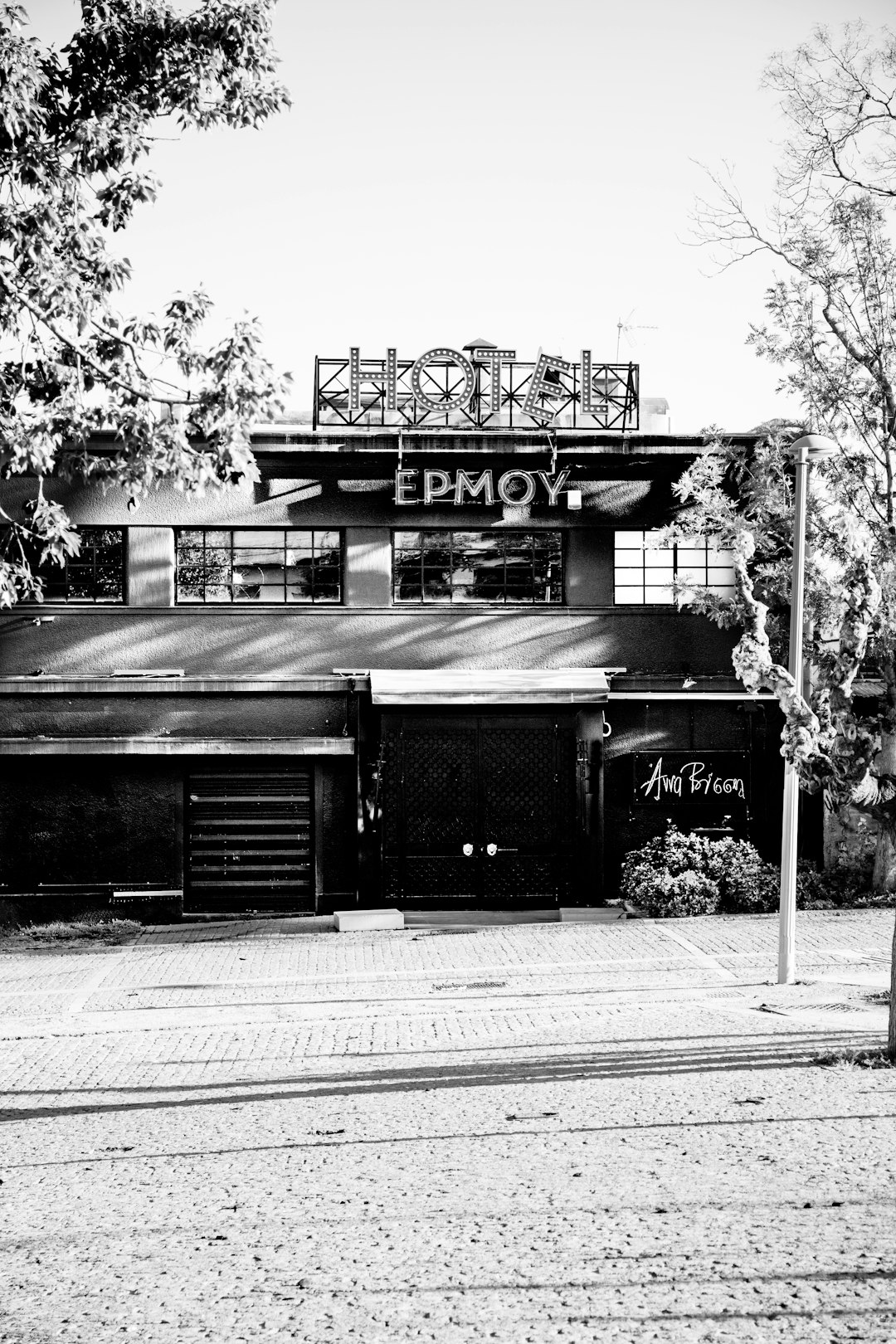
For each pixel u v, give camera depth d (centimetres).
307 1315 654
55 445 1720
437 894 2734
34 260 1634
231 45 1791
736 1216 768
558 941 2339
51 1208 912
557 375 2789
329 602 2770
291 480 2745
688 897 2539
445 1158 985
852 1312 595
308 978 2112
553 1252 725
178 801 2719
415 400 2727
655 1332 589
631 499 2783
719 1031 1547
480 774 2736
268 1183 941
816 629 2534
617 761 2756
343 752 2695
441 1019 1758
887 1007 1695
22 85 1630
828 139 2216
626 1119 1084
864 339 2527
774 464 2497
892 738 2459
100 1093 1373
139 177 1755
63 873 2702
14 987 2102
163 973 2194
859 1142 952
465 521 2769
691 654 2789
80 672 2725
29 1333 659
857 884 2642
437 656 2767
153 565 2733
